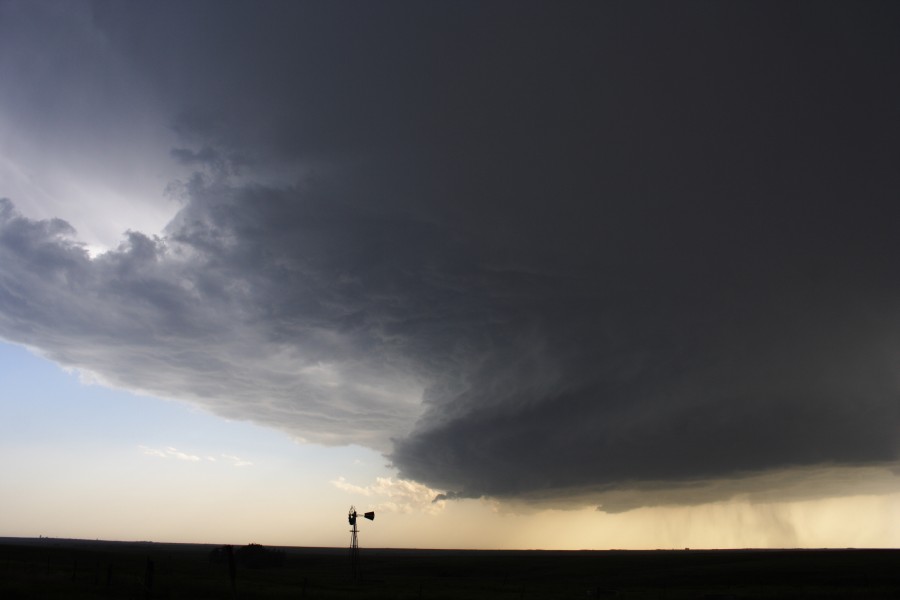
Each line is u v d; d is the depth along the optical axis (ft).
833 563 346.13
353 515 293.02
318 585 231.50
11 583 147.33
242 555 394.11
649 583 282.56
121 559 307.99
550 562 469.98
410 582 282.56
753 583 268.21
